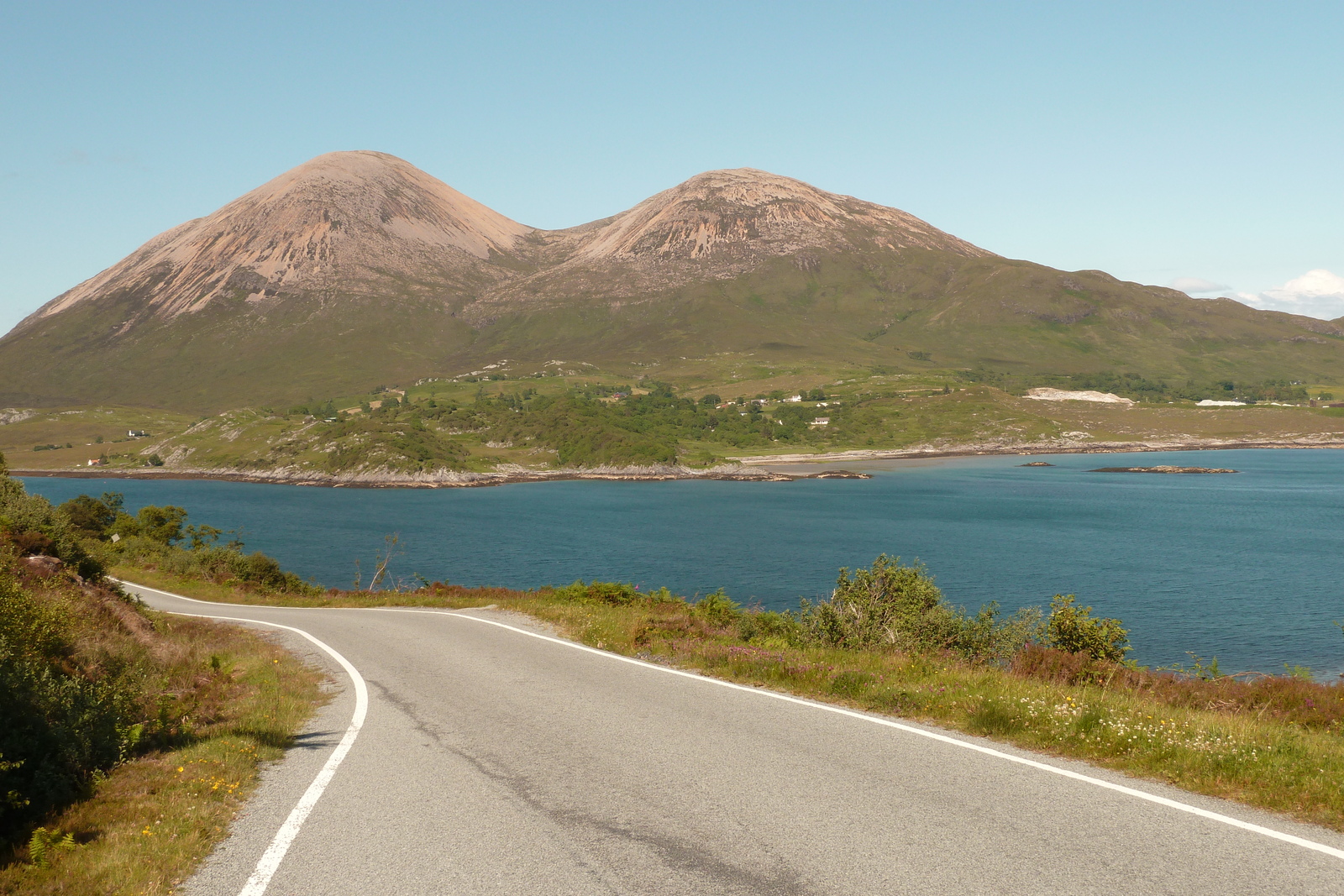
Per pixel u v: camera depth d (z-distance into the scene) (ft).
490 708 38.99
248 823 24.11
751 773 27.53
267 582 154.10
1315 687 45.42
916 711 35.63
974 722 32.73
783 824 22.90
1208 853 20.57
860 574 66.69
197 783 27.20
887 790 25.48
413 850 21.77
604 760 29.53
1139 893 18.52
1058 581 238.68
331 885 19.79
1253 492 510.99
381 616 85.92
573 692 41.83
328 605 115.14
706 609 79.41
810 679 42.06
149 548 194.49
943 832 22.07
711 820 23.36
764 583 245.24
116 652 46.19
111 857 21.33
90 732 29.25
